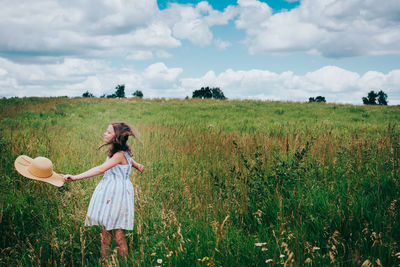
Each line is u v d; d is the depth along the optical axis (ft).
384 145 17.65
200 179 15.28
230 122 47.11
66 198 12.67
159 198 14.14
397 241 8.80
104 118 53.83
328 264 8.10
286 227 9.94
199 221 10.95
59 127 37.52
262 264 8.25
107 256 8.79
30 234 10.19
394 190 12.19
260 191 12.82
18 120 43.70
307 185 13.73
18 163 9.52
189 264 8.32
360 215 10.44
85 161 19.63
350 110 63.82
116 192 9.66
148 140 26.94
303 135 26.25
